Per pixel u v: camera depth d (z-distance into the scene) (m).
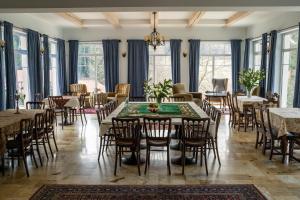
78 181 3.76
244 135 6.18
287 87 7.86
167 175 3.94
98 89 10.58
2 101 6.14
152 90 5.35
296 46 7.26
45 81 8.66
